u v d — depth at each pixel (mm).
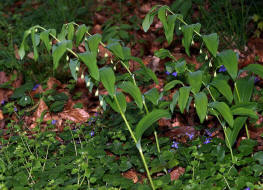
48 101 3795
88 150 2740
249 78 2602
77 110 3625
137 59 2268
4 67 4461
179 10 4305
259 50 4199
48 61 4398
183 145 2959
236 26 4312
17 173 2531
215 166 2463
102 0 5789
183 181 2504
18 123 3645
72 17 5195
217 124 3189
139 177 2672
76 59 2197
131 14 5469
